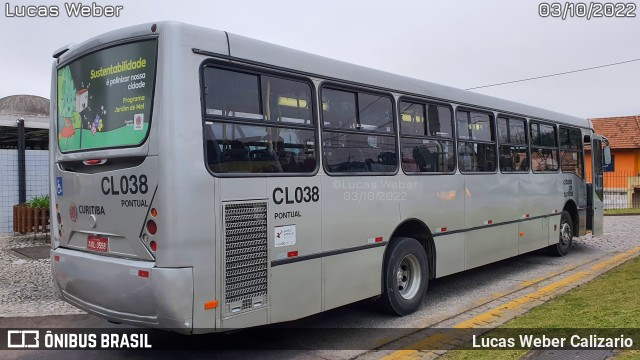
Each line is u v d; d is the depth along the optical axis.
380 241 5.84
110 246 4.45
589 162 12.83
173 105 3.99
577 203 11.00
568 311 5.80
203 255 4.05
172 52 4.04
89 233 4.68
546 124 9.73
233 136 4.36
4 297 7.21
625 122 35.41
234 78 4.44
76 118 4.90
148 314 4.06
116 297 4.28
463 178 7.26
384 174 5.91
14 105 18.61
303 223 4.91
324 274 5.13
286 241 4.74
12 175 13.47
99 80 4.61
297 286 4.84
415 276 6.46
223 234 4.20
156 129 4.02
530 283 8.02
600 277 7.79
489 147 7.92
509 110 8.46
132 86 4.29
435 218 6.72
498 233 8.06
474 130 7.61
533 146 9.22
